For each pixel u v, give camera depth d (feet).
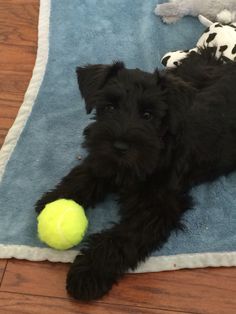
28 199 1.76
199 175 1.76
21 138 1.96
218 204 1.77
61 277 1.57
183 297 1.55
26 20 2.52
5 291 1.54
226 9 2.42
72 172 1.77
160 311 1.51
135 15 2.52
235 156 1.82
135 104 1.49
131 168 1.51
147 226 1.59
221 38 2.13
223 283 1.58
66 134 1.99
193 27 2.46
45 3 2.56
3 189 1.79
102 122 1.50
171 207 1.63
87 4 2.58
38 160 1.89
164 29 2.45
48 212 1.51
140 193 1.65
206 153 1.71
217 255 1.62
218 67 1.96
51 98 2.12
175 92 1.49
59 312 1.49
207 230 1.69
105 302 1.52
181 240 1.65
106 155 1.47
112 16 2.52
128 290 1.55
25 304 1.51
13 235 1.64
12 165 1.87
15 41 2.41
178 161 1.61
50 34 2.41
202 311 1.52
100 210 1.74
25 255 1.60
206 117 1.71
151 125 1.48
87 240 1.59
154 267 1.59
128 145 1.44
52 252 1.60
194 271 1.60
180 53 2.15
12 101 2.13
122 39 2.40
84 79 1.60
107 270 1.51
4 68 2.27
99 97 1.53
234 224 1.71
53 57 2.31
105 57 2.32
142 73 1.55
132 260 1.54
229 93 1.79
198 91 1.77
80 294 1.48
